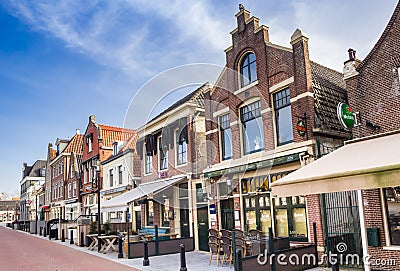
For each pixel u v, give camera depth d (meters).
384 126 8.59
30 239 24.34
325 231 9.31
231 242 10.07
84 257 13.56
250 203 11.64
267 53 11.51
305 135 9.98
